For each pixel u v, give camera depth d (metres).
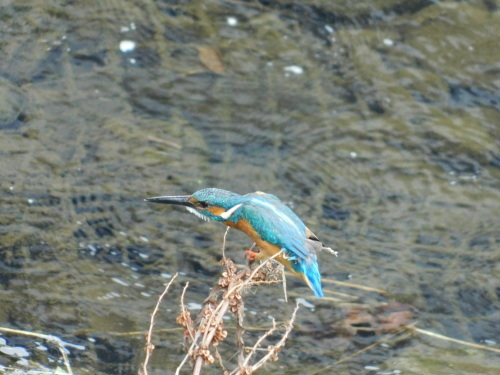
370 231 11.33
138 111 12.76
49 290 9.75
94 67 13.42
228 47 14.12
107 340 9.17
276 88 13.50
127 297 9.82
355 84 13.74
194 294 10.00
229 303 6.45
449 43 14.59
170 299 9.89
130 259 10.41
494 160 12.65
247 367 6.25
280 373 9.09
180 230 10.95
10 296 9.59
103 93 12.97
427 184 12.18
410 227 11.49
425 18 15.03
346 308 10.08
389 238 11.27
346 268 10.72
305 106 13.23
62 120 12.40
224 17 14.70
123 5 14.63
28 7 14.34
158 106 12.88
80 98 12.81
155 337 9.28
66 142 12.03
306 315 9.95
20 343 8.89
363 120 13.12
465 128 13.14
